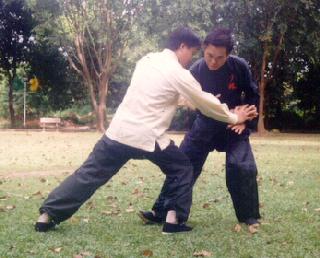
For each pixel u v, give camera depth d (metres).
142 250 4.42
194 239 4.84
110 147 4.97
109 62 32.03
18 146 18.75
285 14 29.09
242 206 5.49
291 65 33.19
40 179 9.43
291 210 6.38
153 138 4.93
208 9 29.08
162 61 5.02
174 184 5.08
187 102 5.26
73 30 31.95
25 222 5.50
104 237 4.87
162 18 30.19
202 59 5.54
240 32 30.73
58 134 29.17
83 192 5.01
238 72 5.41
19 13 38.72
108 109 43.03
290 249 4.54
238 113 5.21
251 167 5.39
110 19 31.30
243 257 4.28
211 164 12.64
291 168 11.86
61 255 4.25
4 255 4.22
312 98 36.75
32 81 41.19
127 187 8.41
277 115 37.62
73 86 41.44
